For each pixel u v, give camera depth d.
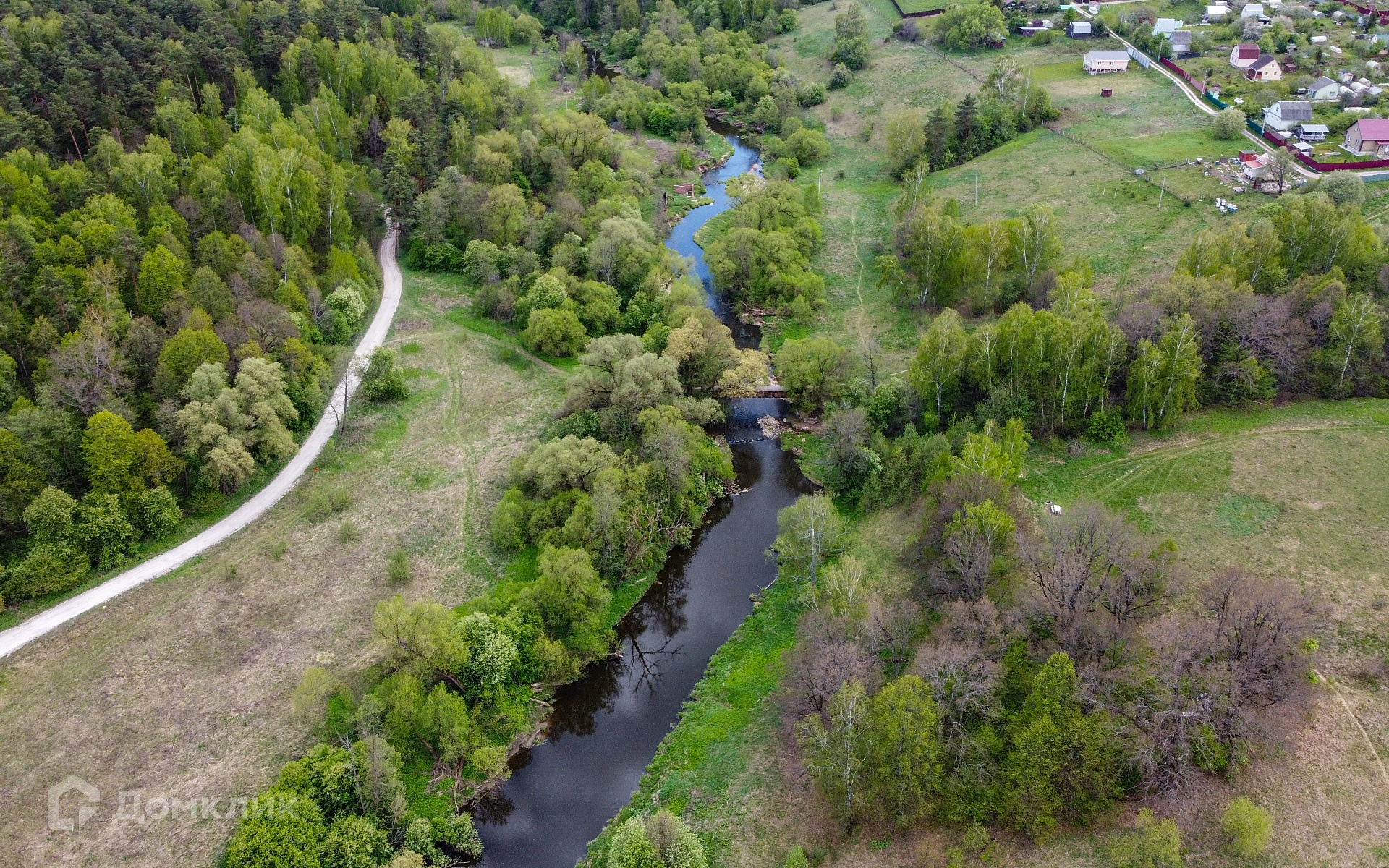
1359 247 130.00
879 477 120.06
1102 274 157.12
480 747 88.88
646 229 173.62
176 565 107.50
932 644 88.94
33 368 121.38
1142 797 76.94
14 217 129.75
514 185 180.12
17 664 94.31
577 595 99.69
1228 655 82.00
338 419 131.75
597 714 96.75
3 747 86.50
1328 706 83.81
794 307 161.25
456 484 123.25
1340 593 95.69
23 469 104.88
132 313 133.25
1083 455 120.44
